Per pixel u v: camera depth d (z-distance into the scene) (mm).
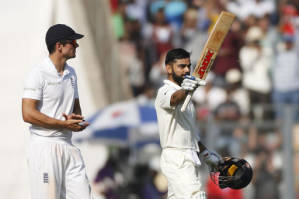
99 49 42344
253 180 42938
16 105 37406
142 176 42594
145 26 53625
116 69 44219
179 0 53469
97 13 42344
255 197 42719
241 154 42969
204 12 52625
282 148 43500
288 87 48531
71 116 21031
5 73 37531
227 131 42938
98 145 42719
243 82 48156
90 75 41469
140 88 50562
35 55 37188
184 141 21891
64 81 21547
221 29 20781
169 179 21703
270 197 42875
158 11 53344
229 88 47469
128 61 51656
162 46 52500
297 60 49031
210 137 42656
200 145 23078
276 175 43344
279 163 43438
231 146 42844
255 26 51625
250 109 45562
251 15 52156
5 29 37938
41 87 21125
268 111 45094
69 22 39656
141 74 51250
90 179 42062
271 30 51406
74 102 22203
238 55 48812
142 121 41562
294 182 43156
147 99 49156
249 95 47781
